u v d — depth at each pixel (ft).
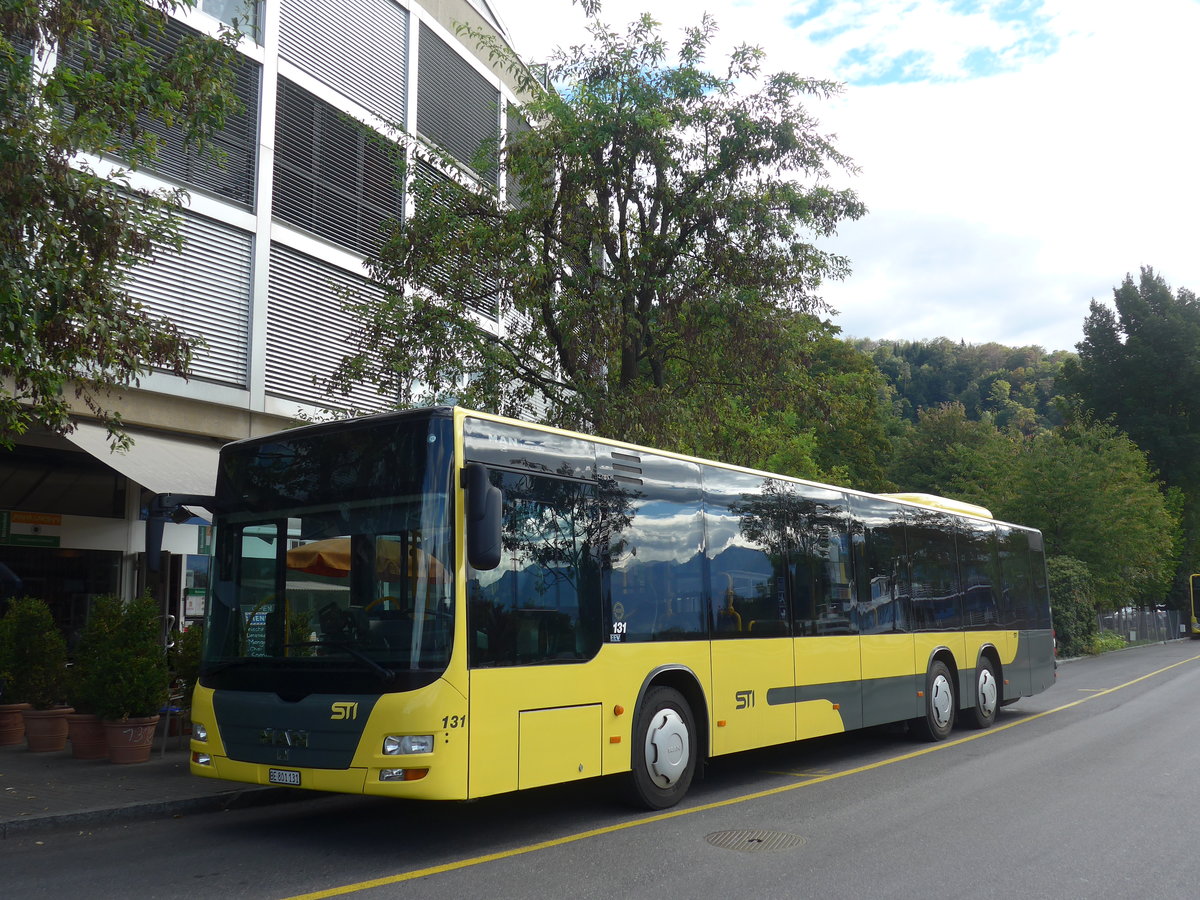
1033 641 55.42
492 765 23.13
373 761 22.27
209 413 49.85
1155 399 203.21
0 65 27.09
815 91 50.34
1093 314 212.23
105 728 35.47
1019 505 127.13
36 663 38.40
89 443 43.32
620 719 27.17
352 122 51.60
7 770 33.63
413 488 23.61
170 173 48.73
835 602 37.65
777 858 22.81
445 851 23.79
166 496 26.05
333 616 23.97
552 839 24.95
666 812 28.32
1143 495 133.90
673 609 29.66
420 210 50.31
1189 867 21.98
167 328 32.89
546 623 25.25
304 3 56.85
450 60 68.74
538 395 58.54
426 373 48.14
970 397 400.67
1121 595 141.59
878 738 45.75
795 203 50.21
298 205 55.83
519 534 24.99
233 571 26.04
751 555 33.50
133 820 27.78
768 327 52.65
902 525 43.57
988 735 46.24
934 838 24.79
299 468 25.59
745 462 56.85
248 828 26.73
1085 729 48.03
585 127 48.19
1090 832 25.43
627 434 47.67
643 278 49.75
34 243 28.22
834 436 142.92
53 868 22.34
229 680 25.03
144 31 32.12
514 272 47.14
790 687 34.14
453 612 22.86
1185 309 207.92
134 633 35.68
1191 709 56.39
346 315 58.70
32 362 27.99
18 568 46.75
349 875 21.50
